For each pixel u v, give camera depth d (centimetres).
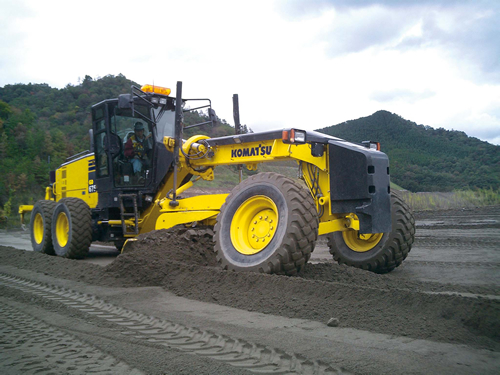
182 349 273
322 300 362
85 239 766
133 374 235
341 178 479
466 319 302
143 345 282
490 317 296
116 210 796
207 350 270
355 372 227
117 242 809
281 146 519
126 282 488
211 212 628
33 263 656
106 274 517
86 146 3994
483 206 2061
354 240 573
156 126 749
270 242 446
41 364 252
